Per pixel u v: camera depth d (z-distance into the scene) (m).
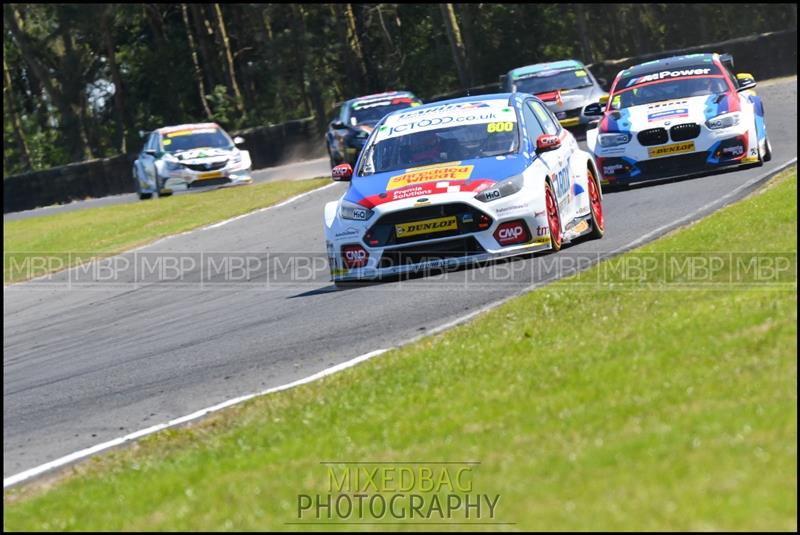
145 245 68.75
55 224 89.44
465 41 188.12
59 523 19.75
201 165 100.25
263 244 61.69
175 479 21.02
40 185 135.50
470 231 37.94
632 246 39.28
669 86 59.81
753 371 20.31
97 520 19.44
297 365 30.30
